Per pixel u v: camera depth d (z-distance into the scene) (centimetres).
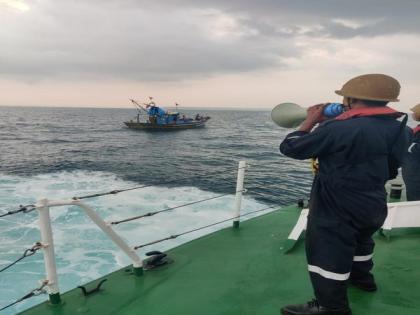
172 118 7394
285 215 558
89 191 1912
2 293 762
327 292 240
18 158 3197
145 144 4816
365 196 222
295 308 265
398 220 461
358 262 302
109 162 3109
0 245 1024
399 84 230
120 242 345
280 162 3191
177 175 2536
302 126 239
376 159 220
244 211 1405
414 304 299
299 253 418
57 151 3812
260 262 396
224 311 302
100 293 333
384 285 332
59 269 866
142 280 357
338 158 220
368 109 222
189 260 403
